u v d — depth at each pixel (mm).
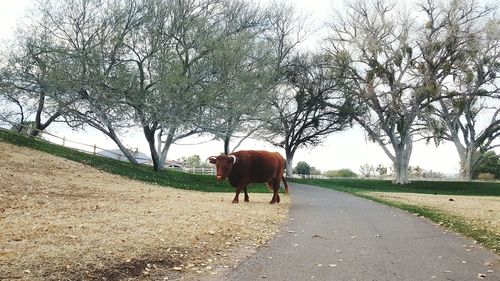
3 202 15305
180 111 34188
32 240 9125
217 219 13570
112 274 7301
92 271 7277
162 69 34062
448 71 48438
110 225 11414
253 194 27141
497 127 55562
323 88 52438
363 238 11242
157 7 35438
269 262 8508
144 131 38281
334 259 8797
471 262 8727
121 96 34250
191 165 70062
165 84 33156
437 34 48438
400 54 49500
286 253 9320
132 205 16719
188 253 8961
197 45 35656
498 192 47094
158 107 34219
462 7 47344
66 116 39344
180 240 10031
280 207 18484
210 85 34250
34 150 32000
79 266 7434
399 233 12188
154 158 39062
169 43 35719
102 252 8367
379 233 12094
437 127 53531
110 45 33750
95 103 34094
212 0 37094
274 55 41250
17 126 42250
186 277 7414
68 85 32906
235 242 10375
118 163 36906
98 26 33594
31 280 6605
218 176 18609
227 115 35656
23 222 11312
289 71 50906
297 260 8688
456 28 47438
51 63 33375
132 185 27516
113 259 8000
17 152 29969
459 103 50875
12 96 36469
